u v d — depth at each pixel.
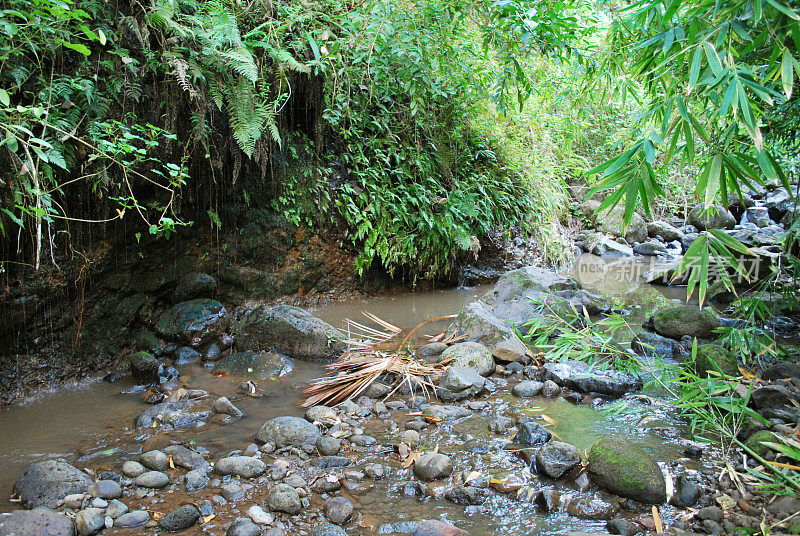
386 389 3.27
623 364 3.48
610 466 2.20
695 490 2.12
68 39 2.81
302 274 5.06
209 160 4.05
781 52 2.27
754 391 2.84
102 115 3.20
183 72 3.34
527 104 7.80
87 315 3.52
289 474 2.30
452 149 6.43
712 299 5.64
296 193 4.92
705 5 2.25
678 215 9.93
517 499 2.13
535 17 4.12
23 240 3.12
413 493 2.19
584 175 2.45
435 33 5.07
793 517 1.85
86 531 1.89
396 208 5.54
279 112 4.52
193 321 3.87
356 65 5.05
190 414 2.88
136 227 3.75
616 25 3.63
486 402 3.15
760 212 9.45
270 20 4.19
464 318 4.39
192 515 1.97
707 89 2.30
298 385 3.39
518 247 7.28
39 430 2.75
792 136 3.94
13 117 2.64
